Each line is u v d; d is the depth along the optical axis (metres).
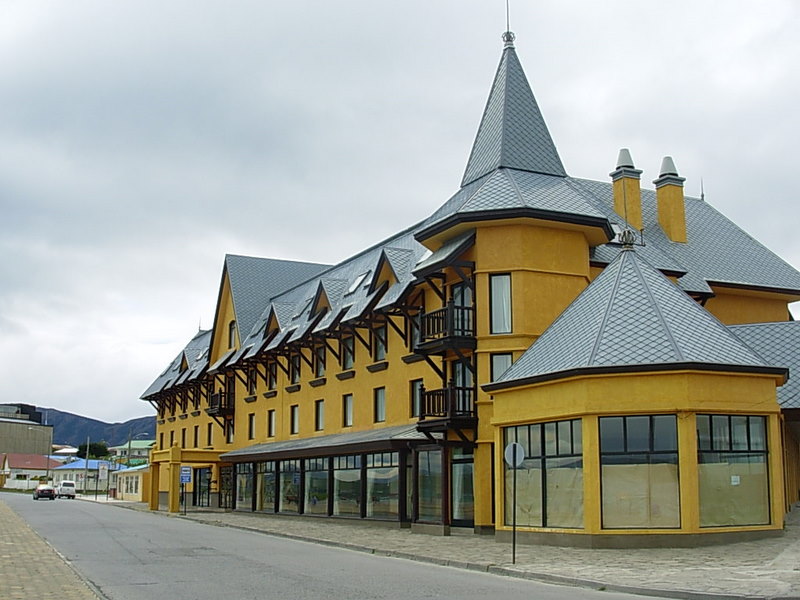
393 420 37.00
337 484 39.47
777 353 31.19
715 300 37.31
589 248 31.67
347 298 41.62
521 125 32.62
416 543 25.72
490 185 30.28
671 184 39.06
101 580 16.88
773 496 23.03
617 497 22.48
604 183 40.91
